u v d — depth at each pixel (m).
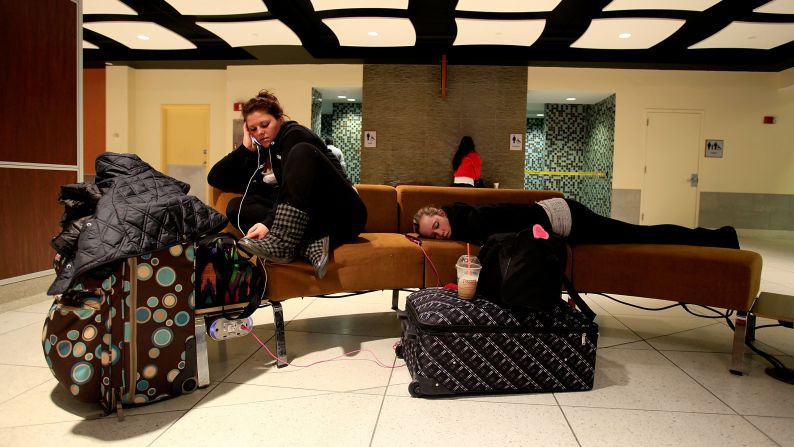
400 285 1.95
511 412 1.36
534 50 6.59
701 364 1.82
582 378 1.53
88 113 7.84
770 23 5.43
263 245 1.60
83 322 1.27
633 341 2.10
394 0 5.00
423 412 1.35
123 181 1.41
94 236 1.24
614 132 7.53
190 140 8.19
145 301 1.31
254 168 2.06
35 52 2.51
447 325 1.44
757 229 7.60
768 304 1.75
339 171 2.00
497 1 4.95
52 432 1.19
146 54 7.22
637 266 1.94
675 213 7.61
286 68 7.55
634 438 1.22
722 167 7.56
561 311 1.54
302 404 1.38
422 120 7.20
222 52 7.02
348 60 7.19
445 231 2.15
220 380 1.55
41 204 2.55
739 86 7.44
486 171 7.17
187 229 1.38
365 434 1.21
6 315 2.26
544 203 2.22
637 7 5.06
